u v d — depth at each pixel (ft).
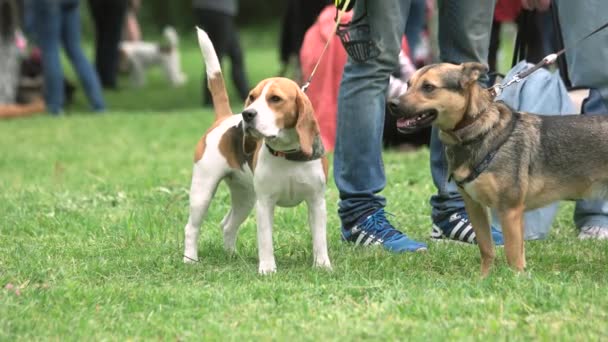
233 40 93.35
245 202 33.27
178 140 70.74
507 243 29.55
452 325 24.25
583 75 36.22
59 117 86.63
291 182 29.45
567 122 30.25
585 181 30.22
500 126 29.35
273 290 27.73
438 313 25.08
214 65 32.83
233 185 32.99
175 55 124.26
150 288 28.50
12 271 30.81
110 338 24.20
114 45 118.83
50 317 25.81
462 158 29.40
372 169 33.94
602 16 35.19
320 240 30.58
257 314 25.71
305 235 36.63
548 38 50.88
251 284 28.55
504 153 29.17
